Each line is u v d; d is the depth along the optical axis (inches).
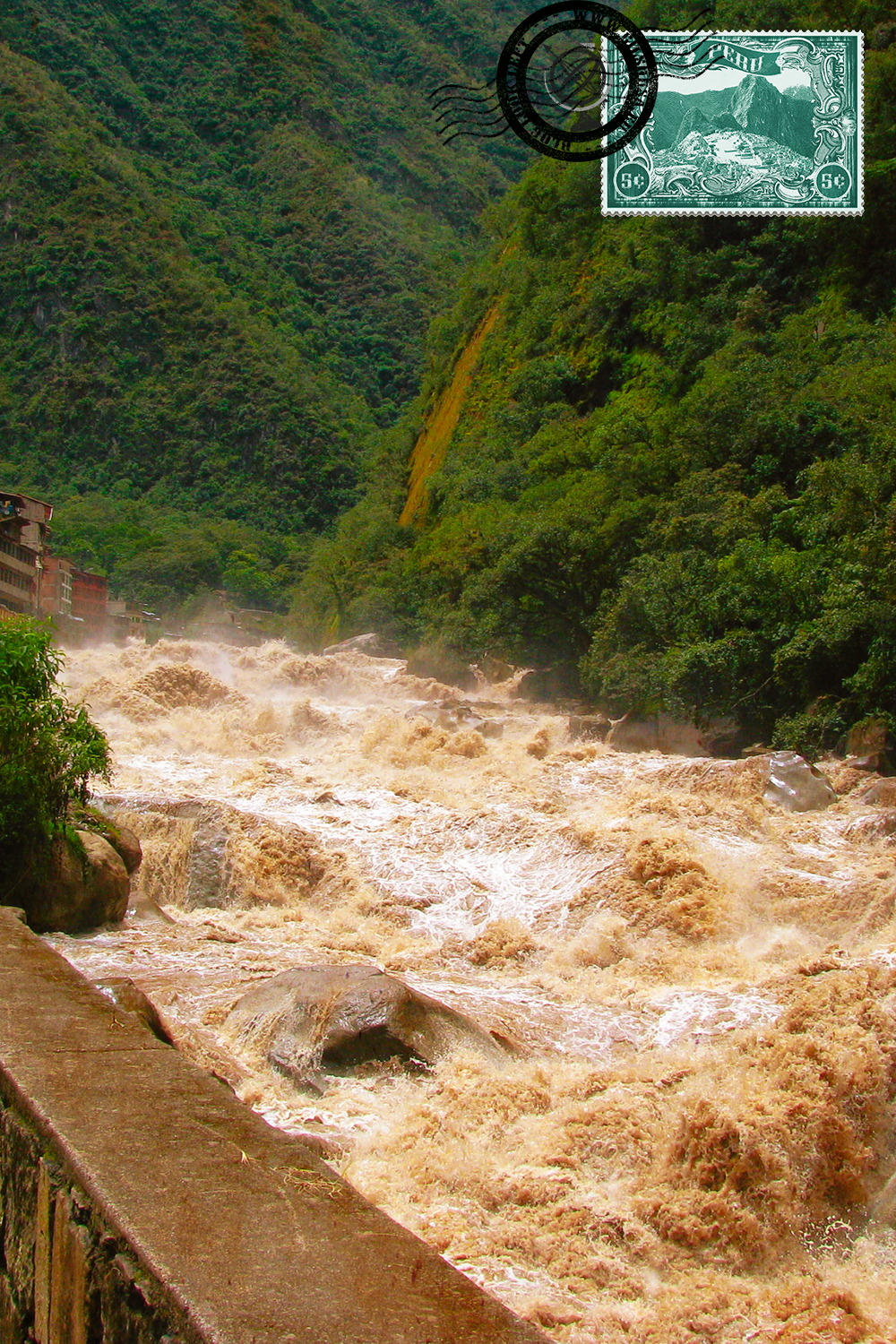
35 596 2529.5
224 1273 99.2
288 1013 312.3
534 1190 231.3
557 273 2827.3
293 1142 127.7
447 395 3533.5
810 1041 279.1
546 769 787.4
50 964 199.3
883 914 498.9
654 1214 224.4
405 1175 240.5
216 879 572.7
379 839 619.8
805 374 1446.9
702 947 497.0
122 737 912.9
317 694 1327.5
